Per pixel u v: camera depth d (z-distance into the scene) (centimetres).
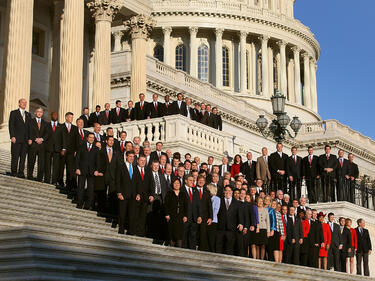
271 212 1922
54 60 3534
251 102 7606
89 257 1229
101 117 2709
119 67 4516
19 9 2788
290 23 8238
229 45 7988
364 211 2612
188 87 5166
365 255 2300
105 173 1791
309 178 2461
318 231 2092
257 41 8088
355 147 6788
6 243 1177
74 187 1880
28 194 1695
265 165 2316
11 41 2753
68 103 2953
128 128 2681
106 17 3378
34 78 3538
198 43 7881
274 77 8331
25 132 1820
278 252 1939
